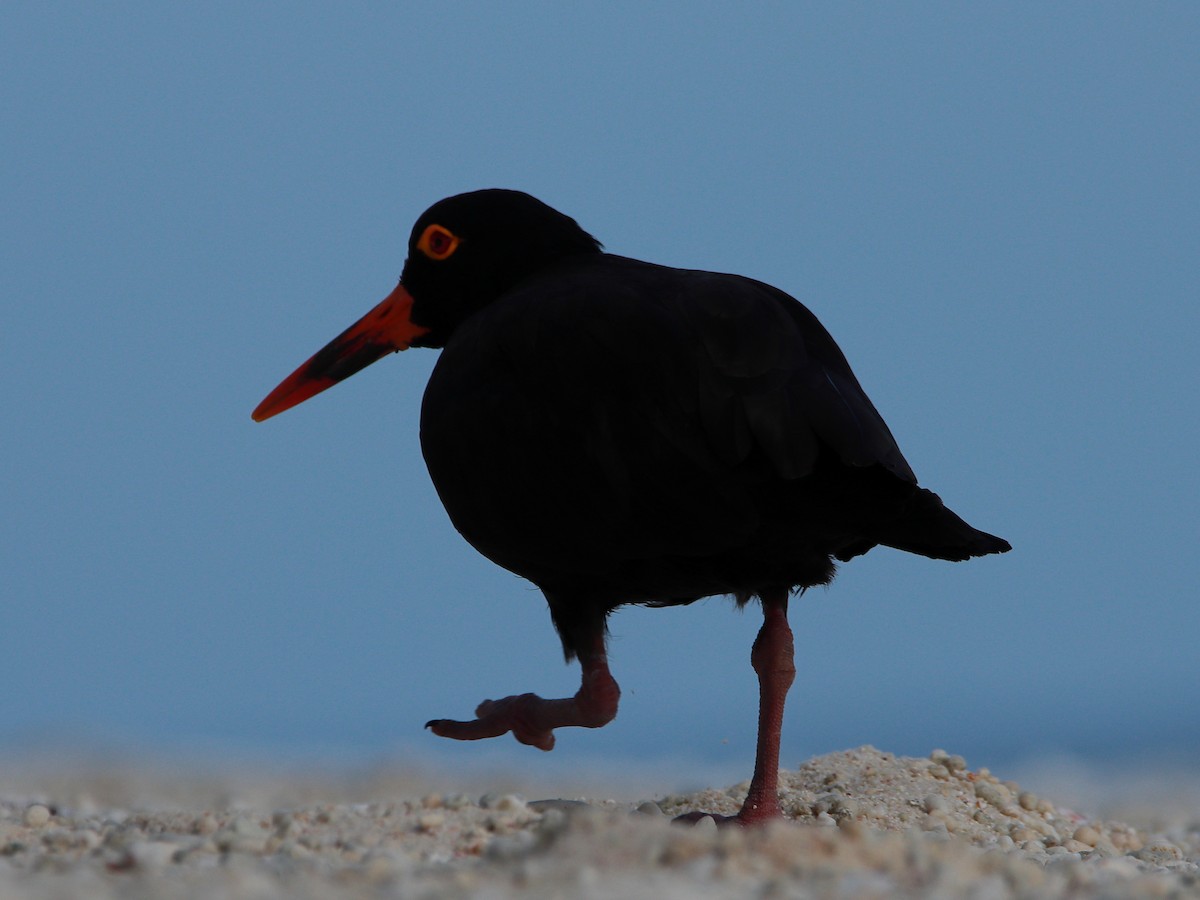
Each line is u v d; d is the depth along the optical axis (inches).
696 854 358.0
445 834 430.9
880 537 441.4
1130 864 489.4
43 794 776.9
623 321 446.6
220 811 494.9
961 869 366.0
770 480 426.6
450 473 483.2
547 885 326.6
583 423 446.0
